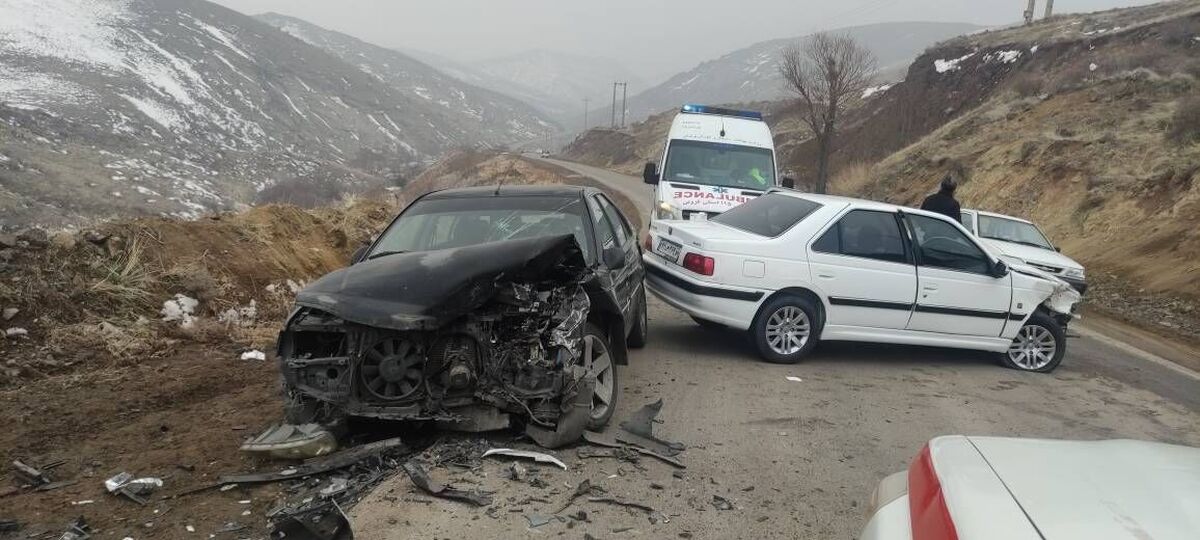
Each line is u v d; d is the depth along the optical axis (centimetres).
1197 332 1241
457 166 8362
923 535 232
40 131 10206
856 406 643
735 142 1386
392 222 621
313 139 19662
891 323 789
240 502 403
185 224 884
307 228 1135
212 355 693
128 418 527
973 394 714
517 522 387
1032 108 3005
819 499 444
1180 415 694
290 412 457
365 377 450
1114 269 1719
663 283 833
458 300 443
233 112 18762
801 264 763
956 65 4334
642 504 418
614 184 5728
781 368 760
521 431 489
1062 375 841
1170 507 219
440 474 432
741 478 468
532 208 613
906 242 798
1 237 700
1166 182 1881
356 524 374
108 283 716
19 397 543
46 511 386
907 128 4303
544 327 473
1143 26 3312
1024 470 246
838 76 3381
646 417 554
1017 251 1284
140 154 10831
